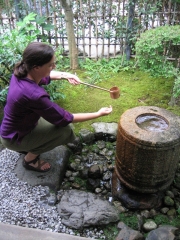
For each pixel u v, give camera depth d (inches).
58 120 77.9
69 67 170.4
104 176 106.1
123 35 166.7
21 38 119.0
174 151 83.7
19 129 83.7
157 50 121.5
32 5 171.0
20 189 95.1
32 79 76.6
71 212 87.4
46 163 101.7
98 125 125.1
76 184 103.1
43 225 85.0
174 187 103.0
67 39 169.8
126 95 145.4
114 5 163.3
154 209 94.3
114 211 89.4
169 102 138.2
